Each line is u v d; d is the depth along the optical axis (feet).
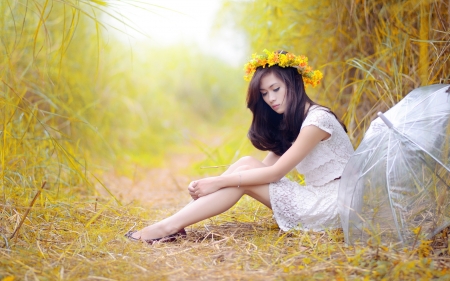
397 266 6.10
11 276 6.06
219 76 33.55
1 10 11.55
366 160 7.25
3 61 11.84
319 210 8.05
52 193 10.87
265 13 13.67
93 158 16.61
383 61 10.69
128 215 9.89
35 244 7.54
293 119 8.28
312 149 8.25
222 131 29.60
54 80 15.33
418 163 6.93
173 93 31.42
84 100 17.10
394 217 6.83
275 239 8.00
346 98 11.98
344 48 11.75
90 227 8.70
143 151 21.81
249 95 8.53
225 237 8.12
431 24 9.65
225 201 8.11
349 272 6.32
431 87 7.64
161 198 13.42
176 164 20.66
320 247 7.27
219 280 6.31
